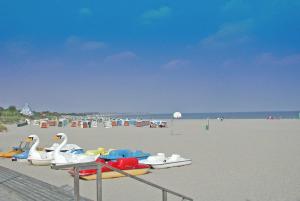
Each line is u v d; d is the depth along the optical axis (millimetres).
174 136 37406
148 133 42781
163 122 57469
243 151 23406
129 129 52719
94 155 18578
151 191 12648
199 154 22531
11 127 65375
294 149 23984
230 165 17938
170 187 13227
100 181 7078
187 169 17188
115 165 15078
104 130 51562
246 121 76562
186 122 76062
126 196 12016
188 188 13039
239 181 14070
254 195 11883
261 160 19344
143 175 15828
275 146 26000
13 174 13344
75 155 17875
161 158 17812
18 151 23359
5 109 96875
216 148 25531
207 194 12094
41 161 18938
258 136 35156
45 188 11008
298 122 65375
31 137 21516
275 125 56031
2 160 21641
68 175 15859
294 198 11438
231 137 34500
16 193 10398
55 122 72312
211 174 15688
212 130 46500
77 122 67812
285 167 17000
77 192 7094
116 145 29578
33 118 97875
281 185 13250
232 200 11336
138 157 18766
